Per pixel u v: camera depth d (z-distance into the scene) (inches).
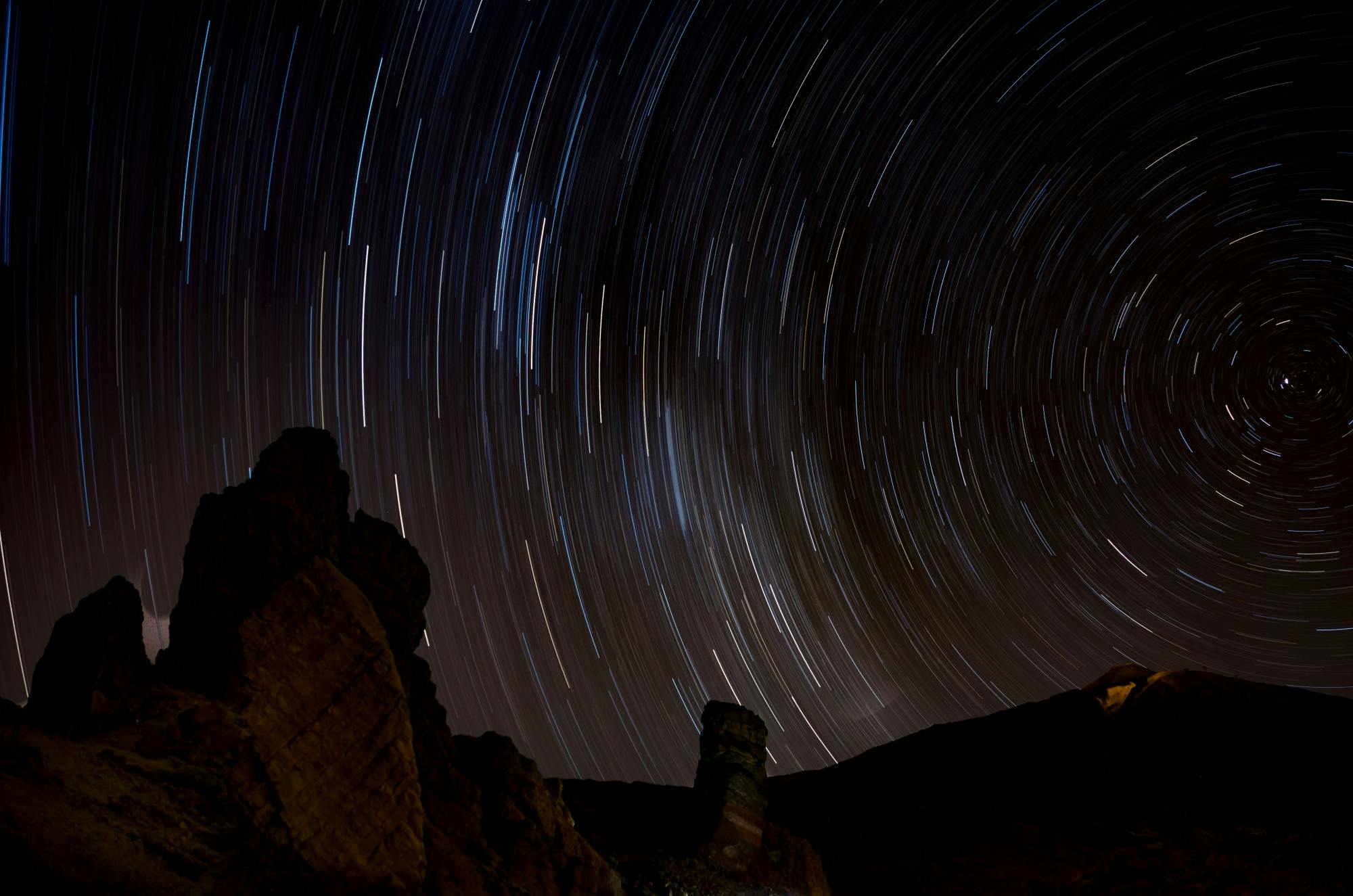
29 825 233.8
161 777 312.3
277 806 291.7
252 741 301.7
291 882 280.8
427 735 461.7
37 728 310.8
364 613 350.3
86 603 410.6
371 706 330.3
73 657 389.4
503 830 445.7
